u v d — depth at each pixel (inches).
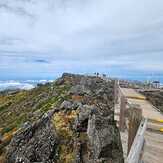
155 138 410.3
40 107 1250.0
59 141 538.0
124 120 429.1
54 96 1318.9
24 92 2129.7
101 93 877.2
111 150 415.2
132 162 148.9
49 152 524.4
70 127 567.2
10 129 1050.7
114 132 465.1
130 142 261.9
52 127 594.9
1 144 773.3
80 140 505.0
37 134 627.2
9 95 2260.1
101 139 437.4
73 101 732.0
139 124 252.2
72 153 485.4
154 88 1871.3
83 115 569.9
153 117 618.8
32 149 575.8
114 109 644.1
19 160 579.2
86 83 1295.5
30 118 1047.0
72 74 1785.2
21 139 653.9
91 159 430.3
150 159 295.0
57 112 665.0
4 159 636.7
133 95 1136.8
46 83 2010.3
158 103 1198.9
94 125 487.8
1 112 1705.2
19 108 1553.9
